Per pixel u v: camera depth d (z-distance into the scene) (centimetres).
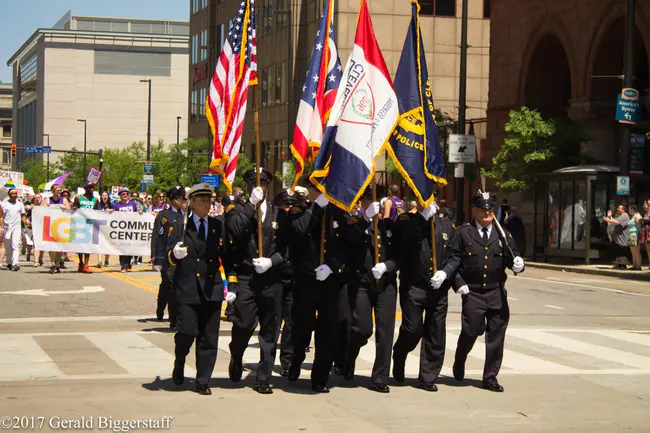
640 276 3497
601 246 4144
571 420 1092
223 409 1110
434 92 7119
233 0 9581
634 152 4034
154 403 1132
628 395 1248
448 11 7131
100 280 2908
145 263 3856
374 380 1248
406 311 1262
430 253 1248
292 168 5734
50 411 1073
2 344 1580
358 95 1254
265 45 8412
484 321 1278
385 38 6919
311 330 1252
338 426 1037
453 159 4603
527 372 1419
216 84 1427
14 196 3250
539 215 4516
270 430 1010
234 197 1309
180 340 1198
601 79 4731
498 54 5609
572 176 4169
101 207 3694
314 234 1230
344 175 1229
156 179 8319
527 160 4525
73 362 1412
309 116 1370
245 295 1221
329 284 1228
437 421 1072
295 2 7638
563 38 4962
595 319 2194
